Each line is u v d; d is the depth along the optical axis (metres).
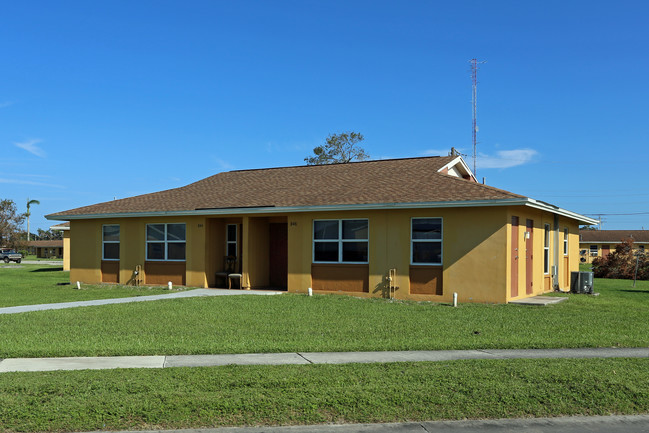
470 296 16.92
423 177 20.20
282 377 7.92
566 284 23.73
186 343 10.49
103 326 12.48
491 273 16.66
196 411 6.59
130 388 7.34
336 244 19.25
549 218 21.28
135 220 23.03
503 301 16.47
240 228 22.08
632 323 13.17
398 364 8.75
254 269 21.17
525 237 18.30
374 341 10.76
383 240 18.31
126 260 23.19
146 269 22.83
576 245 26.03
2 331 11.84
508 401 7.03
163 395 7.07
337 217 19.16
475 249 16.91
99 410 6.55
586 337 11.27
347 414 6.62
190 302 16.53
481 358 9.32
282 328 12.29
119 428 6.20
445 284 17.25
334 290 19.16
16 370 8.40
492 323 13.06
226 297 17.92
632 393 7.34
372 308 15.55
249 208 20.25
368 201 18.34
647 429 6.37
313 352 9.85
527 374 8.05
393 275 17.98
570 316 14.19
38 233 130.38
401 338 11.14
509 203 16.05
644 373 8.20
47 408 6.61
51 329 12.09
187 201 23.06
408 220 17.92
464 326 12.62
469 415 6.68
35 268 44.00
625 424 6.52
